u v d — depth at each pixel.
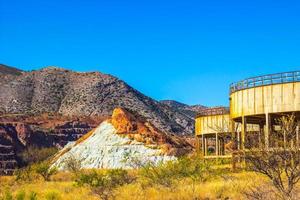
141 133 92.12
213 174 31.05
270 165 13.48
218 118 59.88
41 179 60.34
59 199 28.47
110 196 27.44
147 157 82.25
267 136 14.12
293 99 38.22
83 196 29.06
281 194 13.73
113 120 97.50
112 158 85.25
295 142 13.37
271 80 39.91
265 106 40.09
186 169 30.52
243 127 42.28
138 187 29.88
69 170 67.38
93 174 36.00
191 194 24.58
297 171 13.27
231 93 45.31
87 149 90.94
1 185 48.84
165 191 26.75
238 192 21.80
